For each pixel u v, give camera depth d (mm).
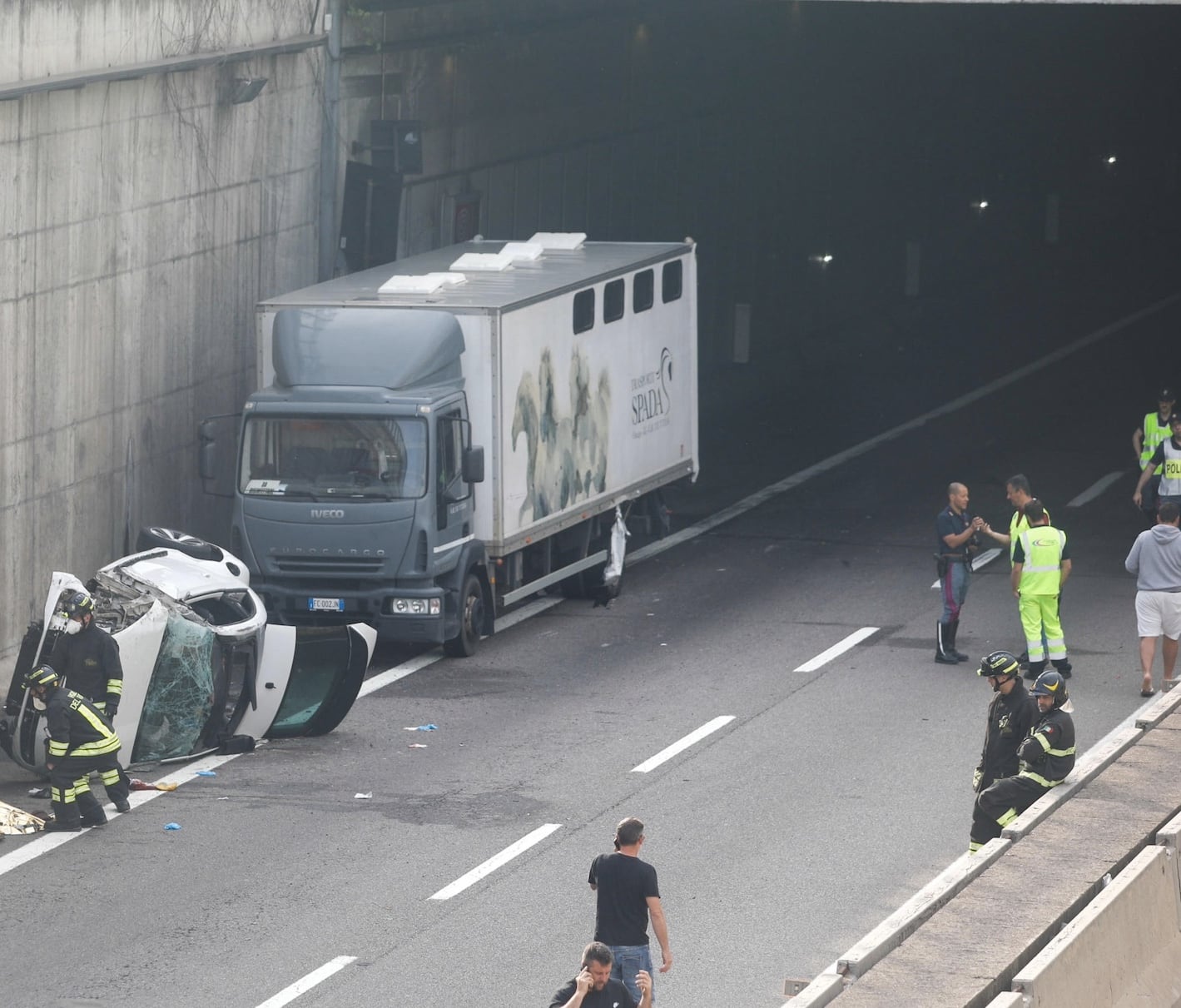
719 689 73875
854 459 121625
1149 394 140875
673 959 47344
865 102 169875
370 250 97750
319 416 76000
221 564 70812
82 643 59438
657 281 92812
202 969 46688
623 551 89500
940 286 187625
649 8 130000
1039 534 74062
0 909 51062
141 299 81688
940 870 53625
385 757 65750
